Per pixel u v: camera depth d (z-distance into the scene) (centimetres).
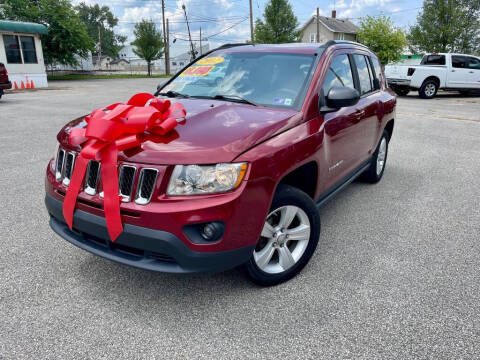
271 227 254
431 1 2822
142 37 4362
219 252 218
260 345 213
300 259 277
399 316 239
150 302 249
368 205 430
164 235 209
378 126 431
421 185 504
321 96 299
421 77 1593
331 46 344
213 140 225
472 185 507
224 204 212
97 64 7456
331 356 206
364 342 217
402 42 2750
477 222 388
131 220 215
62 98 1447
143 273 282
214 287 266
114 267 290
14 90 1881
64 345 210
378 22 2772
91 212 231
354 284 274
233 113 268
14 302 245
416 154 674
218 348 210
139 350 208
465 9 2745
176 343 214
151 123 224
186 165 211
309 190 300
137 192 215
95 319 232
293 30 3897
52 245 321
